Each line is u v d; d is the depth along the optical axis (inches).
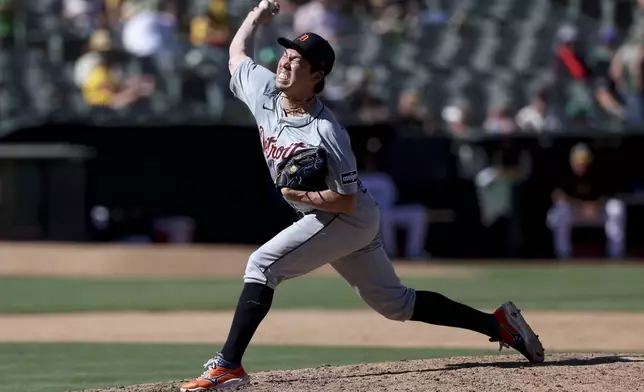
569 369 784.9
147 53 2290.8
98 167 2113.7
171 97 2237.9
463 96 2380.7
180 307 1534.2
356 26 2458.2
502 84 2394.2
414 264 2081.7
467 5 2511.1
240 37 794.8
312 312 1450.5
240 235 2162.9
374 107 2199.8
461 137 2181.3
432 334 1208.8
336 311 1466.5
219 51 2298.2
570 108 2305.6
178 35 2362.2
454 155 2185.0
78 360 1024.9
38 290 1772.9
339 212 722.2
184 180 2143.2
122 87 2215.8
